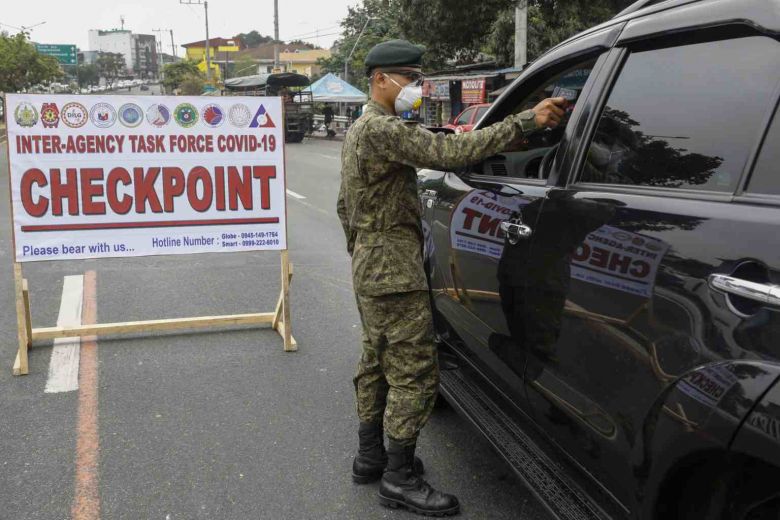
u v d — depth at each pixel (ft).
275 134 15.30
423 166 8.50
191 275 22.57
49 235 14.34
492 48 60.80
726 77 6.31
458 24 63.77
